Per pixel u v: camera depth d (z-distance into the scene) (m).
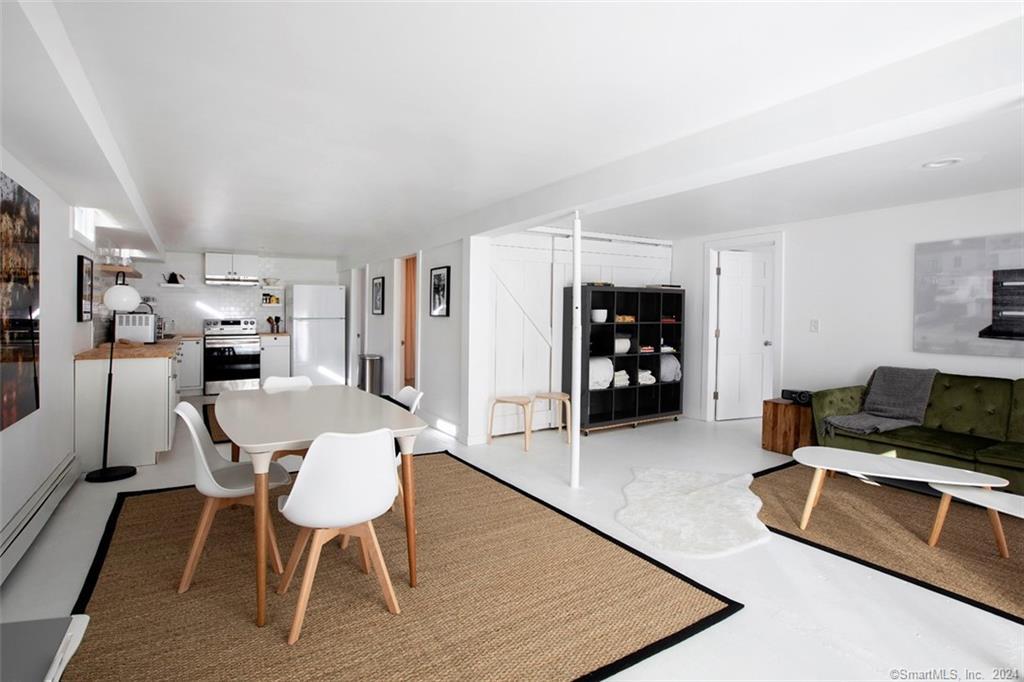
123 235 5.23
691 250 6.44
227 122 2.74
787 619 2.21
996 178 3.58
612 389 5.68
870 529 3.13
